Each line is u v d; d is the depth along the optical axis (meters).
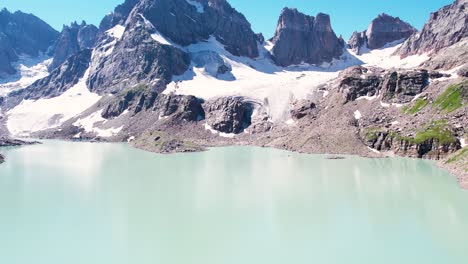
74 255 61.19
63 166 140.00
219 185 106.38
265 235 68.88
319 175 117.94
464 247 62.16
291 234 69.25
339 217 77.69
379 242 65.00
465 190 95.75
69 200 91.62
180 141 193.50
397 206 83.94
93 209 84.31
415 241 65.00
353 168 128.62
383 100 188.00
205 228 72.56
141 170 130.88
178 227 73.06
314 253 61.44
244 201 89.88
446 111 157.38
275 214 80.00
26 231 71.31
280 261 58.84
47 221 76.69
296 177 116.00
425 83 186.00
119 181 112.56
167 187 104.62
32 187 105.12
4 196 95.75
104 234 69.75
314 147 172.00
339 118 188.88
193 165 140.38
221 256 60.66
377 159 145.62
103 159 157.12
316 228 71.94
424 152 144.75
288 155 162.88
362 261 58.31
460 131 143.38
